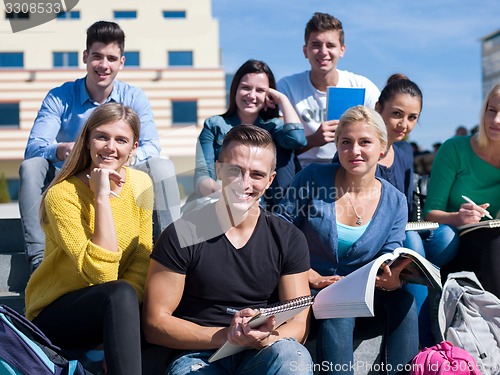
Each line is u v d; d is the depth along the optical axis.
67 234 2.93
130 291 2.82
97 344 2.97
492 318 3.30
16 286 3.97
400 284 3.29
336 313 3.04
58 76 14.20
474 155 4.06
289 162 4.25
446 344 3.11
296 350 2.86
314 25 4.76
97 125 3.04
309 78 4.88
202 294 3.03
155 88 19.91
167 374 2.93
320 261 3.51
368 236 3.44
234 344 2.82
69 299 2.91
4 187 19.16
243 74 4.26
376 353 3.51
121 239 3.13
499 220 3.65
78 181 3.07
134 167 3.62
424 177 4.38
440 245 3.73
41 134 4.12
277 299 3.13
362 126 3.43
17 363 2.69
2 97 19.84
